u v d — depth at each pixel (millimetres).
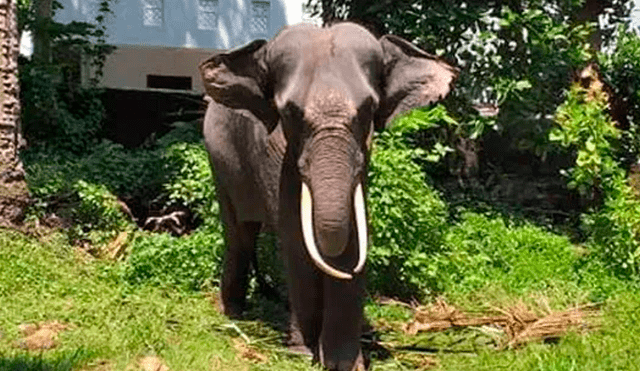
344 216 5543
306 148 5699
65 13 19031
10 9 10320
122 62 19844
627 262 9727
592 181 11367
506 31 12695
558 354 6566
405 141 10844
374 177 8719
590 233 11117
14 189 10188
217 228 9414
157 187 12578
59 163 13547
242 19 19734
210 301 8484
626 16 14656
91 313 7277
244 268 8109
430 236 9211
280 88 5965
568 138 11555
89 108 15812
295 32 6055
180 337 6883
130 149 15922
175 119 16750
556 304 8531
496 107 13438
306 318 6547
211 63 6324
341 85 5723
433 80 6273
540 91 12672
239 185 7430
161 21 19516
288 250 6430
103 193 11172
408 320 8156
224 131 7484
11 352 6297
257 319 7988
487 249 10609
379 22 12938
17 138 10344
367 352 7031
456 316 8047
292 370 6207
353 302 6199
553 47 12547
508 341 7355
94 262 9727
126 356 6211
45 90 14680
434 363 6793
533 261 10391
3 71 10242
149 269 8977
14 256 8883
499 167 14680
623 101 13602
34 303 7562
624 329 7129
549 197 14172
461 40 12734
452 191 13406
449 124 12625
